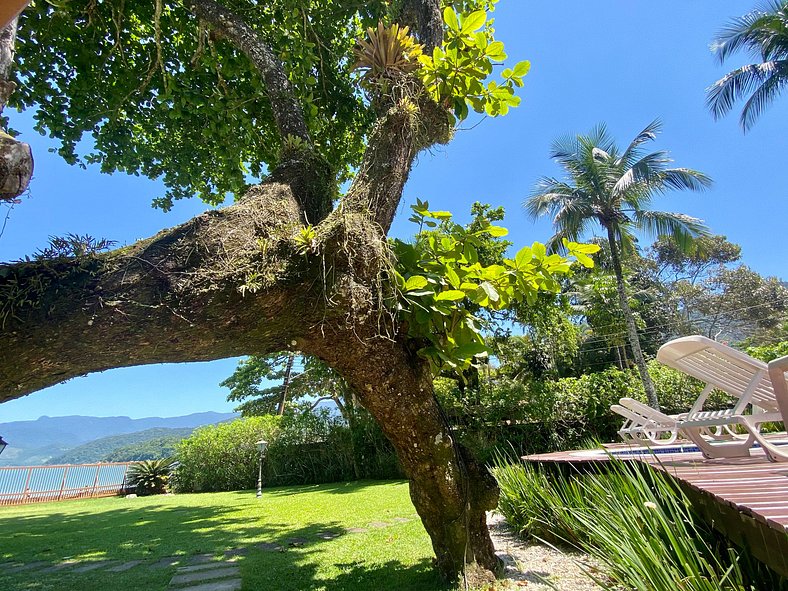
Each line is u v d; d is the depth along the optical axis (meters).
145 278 1.97
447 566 3.14
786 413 2.31
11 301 1.65
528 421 12.20
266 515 8.00
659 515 2.19
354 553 4.57
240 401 24.19
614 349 21.81
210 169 6.51
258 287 2.20
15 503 15.55
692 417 3.70
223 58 5.23
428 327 3.02
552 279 3.08
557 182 15.89
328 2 5.29
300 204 2.91
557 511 3.82
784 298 25.94
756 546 1.79
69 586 4.04
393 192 3.18
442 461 3.12
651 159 14.48
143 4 5.23
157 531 7.09
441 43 3.96
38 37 4.80
